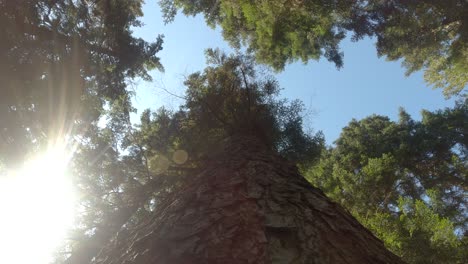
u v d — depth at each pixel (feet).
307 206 9.90
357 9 47.03
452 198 53.78
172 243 8.13
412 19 45.16
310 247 7.78
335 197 31.81
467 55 48.96
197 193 11.00
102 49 41.27
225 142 24.20
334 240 8.30
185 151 28.76
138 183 33.32
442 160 63.57
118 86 42.37
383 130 72.90
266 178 12.15
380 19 46.42
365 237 9.25
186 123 32.17
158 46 44.01
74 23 37.45
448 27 46.96
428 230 21.94
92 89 40.88
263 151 17.51
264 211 9.20
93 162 35.35
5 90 32.12
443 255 20.75
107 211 31.19
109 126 36.55
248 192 10.66
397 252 21.58
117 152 36.29
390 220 23.56
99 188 33.68
